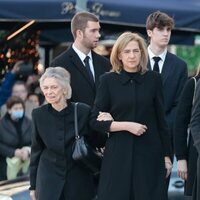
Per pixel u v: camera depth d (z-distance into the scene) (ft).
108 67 53.31
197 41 138.51
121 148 44.78
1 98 88.53
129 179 44.68
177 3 86.38
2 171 71.72
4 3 78.89
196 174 45.27
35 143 46.62
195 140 44.11
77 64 52.21
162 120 45.44
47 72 45.70
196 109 44.55
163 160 45.55
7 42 97.50
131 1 82.74
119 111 44.83
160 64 52.90
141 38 45.03
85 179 46.14
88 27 52.21
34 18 78.89
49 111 46.01
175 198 49.29
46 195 45.55
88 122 45.88
